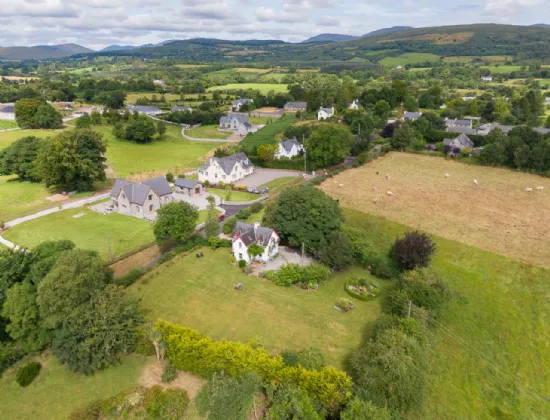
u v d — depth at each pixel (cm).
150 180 8719
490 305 5159
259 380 3438
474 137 13650
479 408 3741
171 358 3950
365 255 5966
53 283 3800
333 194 9088
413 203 8431
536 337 4616
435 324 4731
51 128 16950
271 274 5647
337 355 4212
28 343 4016
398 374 3459
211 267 5984
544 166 10181
